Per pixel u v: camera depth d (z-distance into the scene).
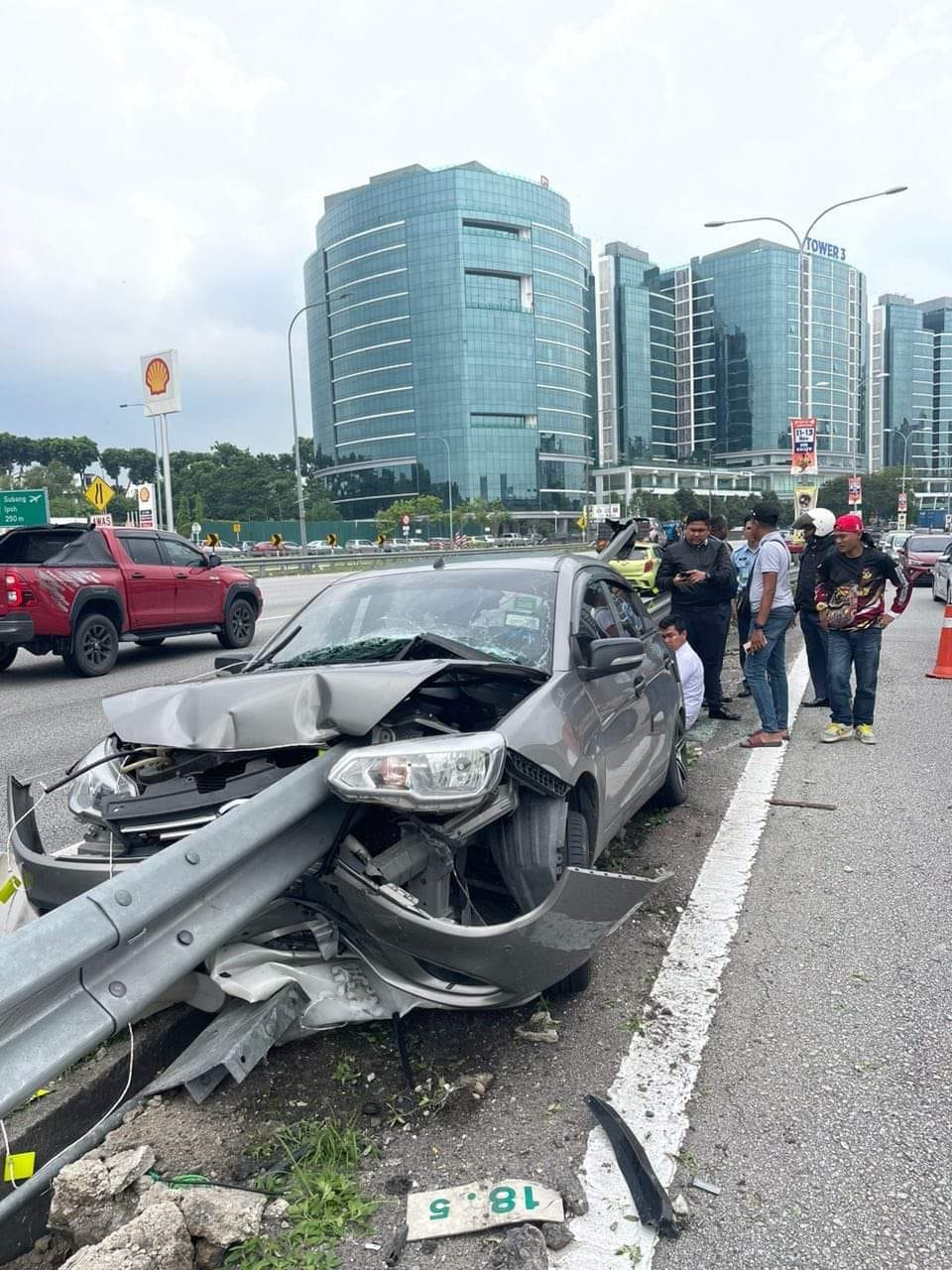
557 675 3.77
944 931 4.10
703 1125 2.77
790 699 9.64
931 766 6.85
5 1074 2.03
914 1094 2.90
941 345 182.75
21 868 3.20
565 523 144.62
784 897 4.50
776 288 162.50
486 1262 2.25
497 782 2.88
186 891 2.46
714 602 8.37
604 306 167.88
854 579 7.45
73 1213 2.44
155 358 34.62
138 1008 2.32
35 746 8.00
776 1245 2.29
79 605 11.59
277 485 129.12
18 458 154.12
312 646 4.33
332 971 3.04
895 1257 2.25
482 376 135.25
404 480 139.50
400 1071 3.05
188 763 3.25
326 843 2.92
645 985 3.64
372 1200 2.47
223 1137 2.73
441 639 3.95
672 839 5.36
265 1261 2.26
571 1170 2.57
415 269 135.12
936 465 183.62
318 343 153.25
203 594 13.88
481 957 2.81
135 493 36.84
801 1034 3.27
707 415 173.25
